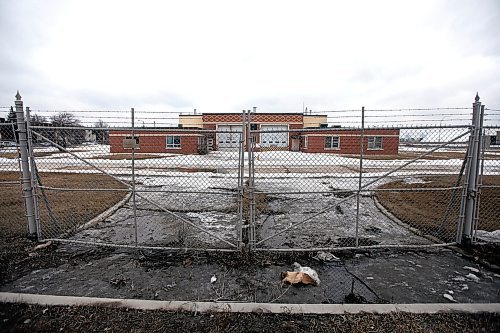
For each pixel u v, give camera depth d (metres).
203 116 35.84
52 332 2.77
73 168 16.36
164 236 5.52
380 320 2.96
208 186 10.93
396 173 14.98
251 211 4.68
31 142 5.04
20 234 5.41
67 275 3.97
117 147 27.69
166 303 3.19
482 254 4.64
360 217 6.85
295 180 12.61
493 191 9.16
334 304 3.20
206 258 4.52
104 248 4.91
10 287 3.66
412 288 3.69
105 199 8.35
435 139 6.68
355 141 27.31
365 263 4.42
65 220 6.32
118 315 3.02
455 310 3.10
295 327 2.85
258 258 4.49
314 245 5.13
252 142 4.66
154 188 10.48
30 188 5.14
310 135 28.97
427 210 7.34
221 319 2.96
